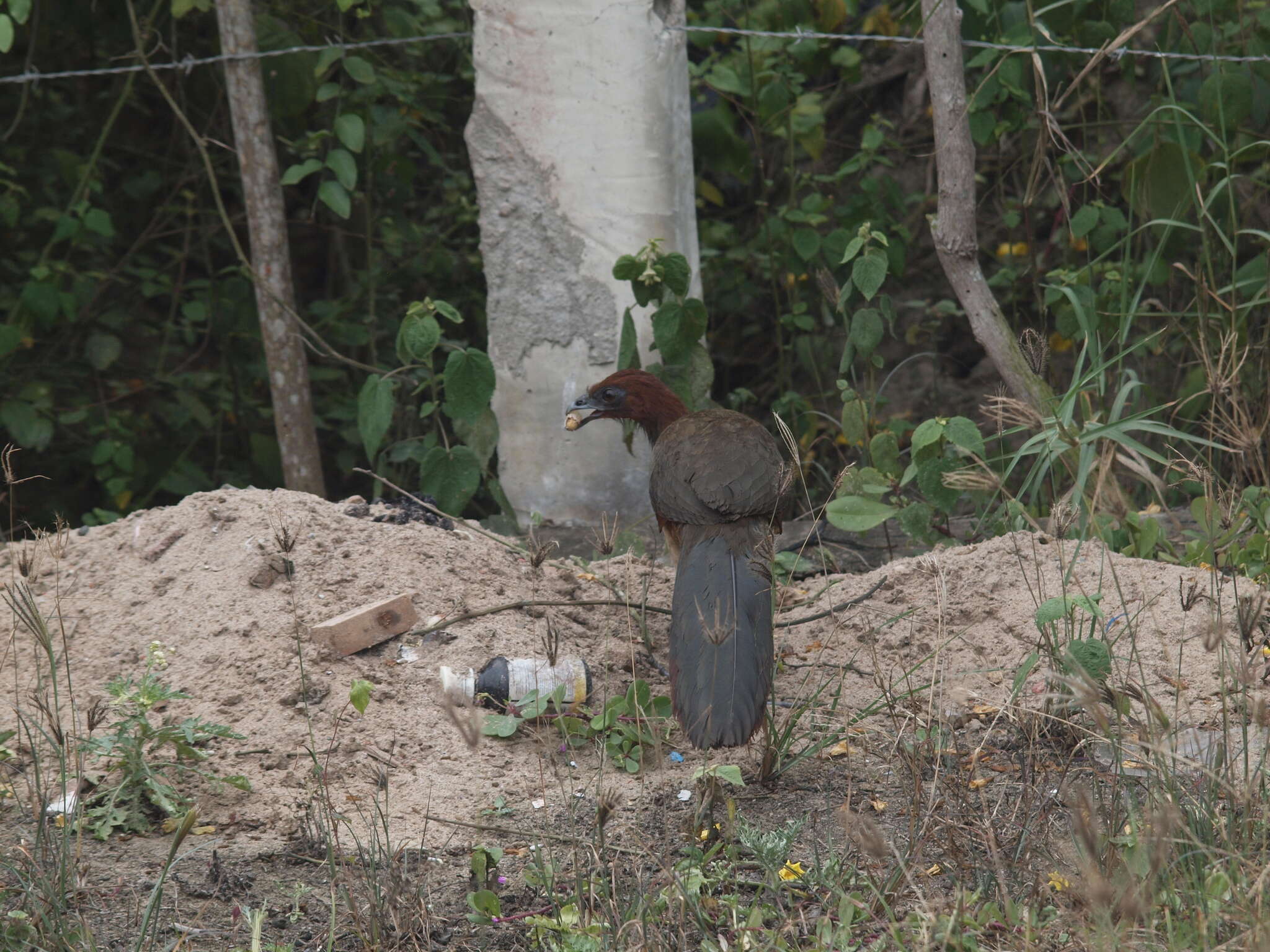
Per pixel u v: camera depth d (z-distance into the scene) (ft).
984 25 40.19
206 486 49.73
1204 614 26.50
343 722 24.09
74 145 54.85
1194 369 39.50
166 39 51.06
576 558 32.53
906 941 17.81
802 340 48.80
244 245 56.95
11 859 19.67
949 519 37.42
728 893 19.90
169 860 17.40
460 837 21.47
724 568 24.13
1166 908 17.20
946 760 23.13
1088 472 30.01
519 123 38.01
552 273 38.63
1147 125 41.22
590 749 24.44
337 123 38.83
